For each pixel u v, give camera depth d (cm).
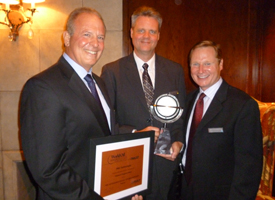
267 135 149
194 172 121
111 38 218
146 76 151
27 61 214
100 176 99
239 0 230
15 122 217
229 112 117
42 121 86
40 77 91
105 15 216
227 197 117
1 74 214
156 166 146
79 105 95
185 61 233
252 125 112
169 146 136
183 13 230
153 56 158
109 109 123
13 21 204
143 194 117
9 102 216
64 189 87
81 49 102
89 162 95
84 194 89
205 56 123
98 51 107
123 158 107
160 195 146
